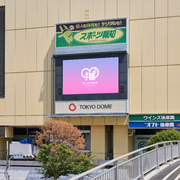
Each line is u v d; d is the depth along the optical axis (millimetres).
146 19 35875
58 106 36906
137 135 39062
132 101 35781
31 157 39469
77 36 37062
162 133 28094
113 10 36938
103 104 35469
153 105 35156
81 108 36125
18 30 40125
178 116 34344
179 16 35031
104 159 36531
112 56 35656
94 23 36656
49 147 29344
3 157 42031
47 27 39125
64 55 37062
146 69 35594
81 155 29844
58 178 31922
